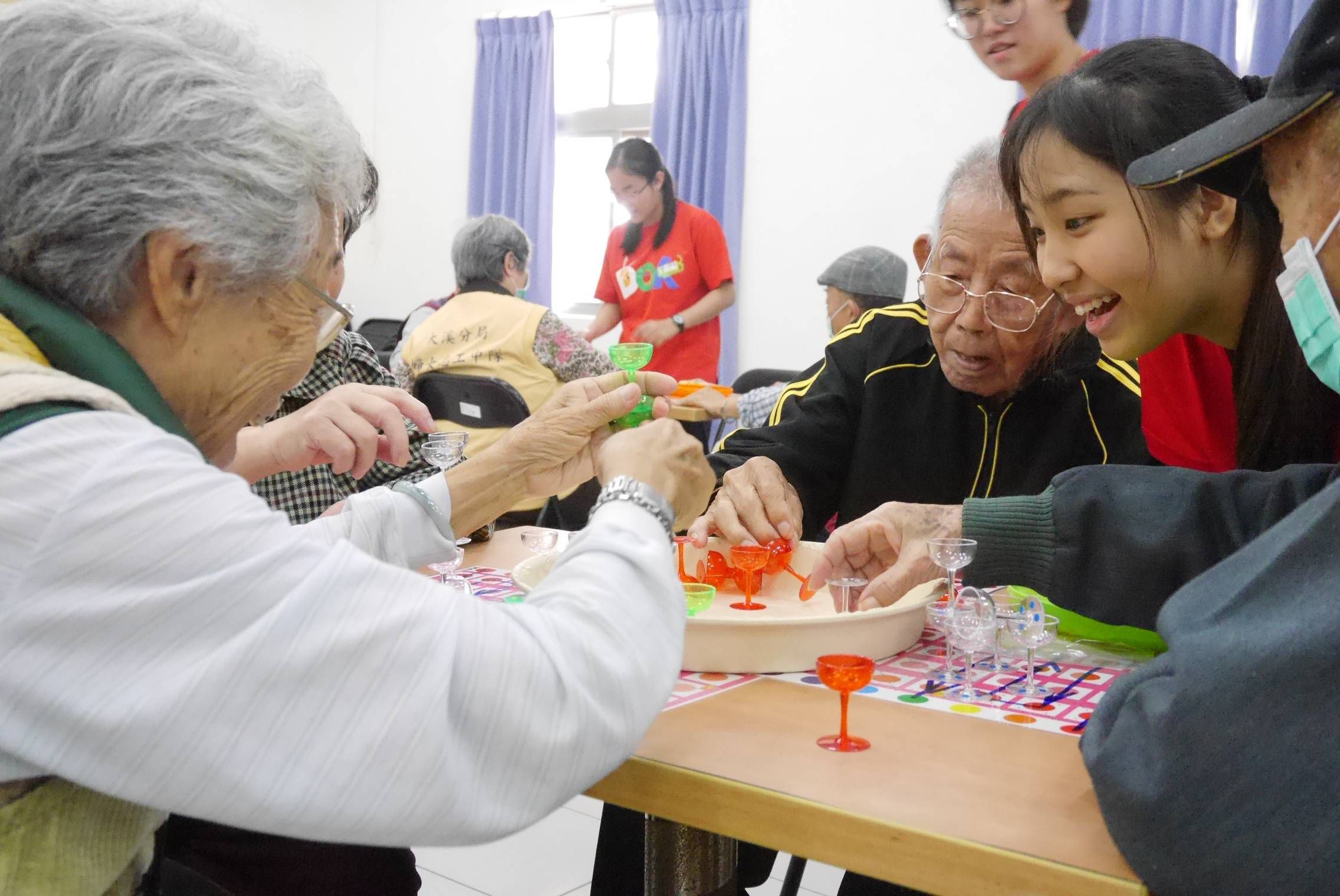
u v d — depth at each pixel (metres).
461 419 2.94
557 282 6.18
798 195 5.26
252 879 1.17
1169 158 0.84
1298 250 0.75
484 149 6.14
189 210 0.71
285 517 0.70
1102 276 1.14
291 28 6.63
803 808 0.78
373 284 6.70
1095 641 1.22
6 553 0.62
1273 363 1.12
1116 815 0.70
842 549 1.25
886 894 1.32
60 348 0.69
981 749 0.89
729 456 1.73
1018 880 0.70
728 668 1.08
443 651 0.67
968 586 1.19
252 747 0.63
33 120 0.69
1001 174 1.26
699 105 5.38
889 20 4.96
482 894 2.08
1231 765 0.64
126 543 0.63
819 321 5.26
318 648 0.64
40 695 0.62
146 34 0.72
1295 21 3.99
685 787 0.83
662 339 4.39
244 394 0.82
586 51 5.91
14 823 0.68
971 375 1.59
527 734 0.69
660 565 0.80
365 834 0.65
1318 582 0.66
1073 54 2.55
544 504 2.77
